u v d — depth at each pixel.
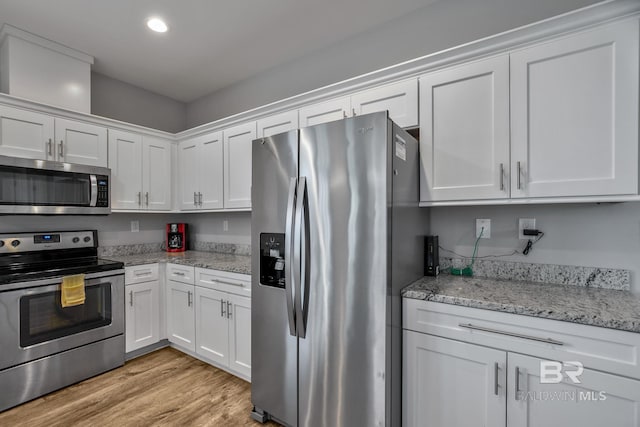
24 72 2.28
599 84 1.28
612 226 1.53
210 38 2.40
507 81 1.47
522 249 1.76
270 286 1.74
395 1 2.01
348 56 2.43
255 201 1.82
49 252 2.46
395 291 1.45
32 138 2.22
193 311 2.53
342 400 1.46
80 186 2.41
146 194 2.94
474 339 1.33
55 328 2.08
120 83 3.11
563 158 1.36
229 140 2.71
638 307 1.21
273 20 2.18
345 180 1.44
